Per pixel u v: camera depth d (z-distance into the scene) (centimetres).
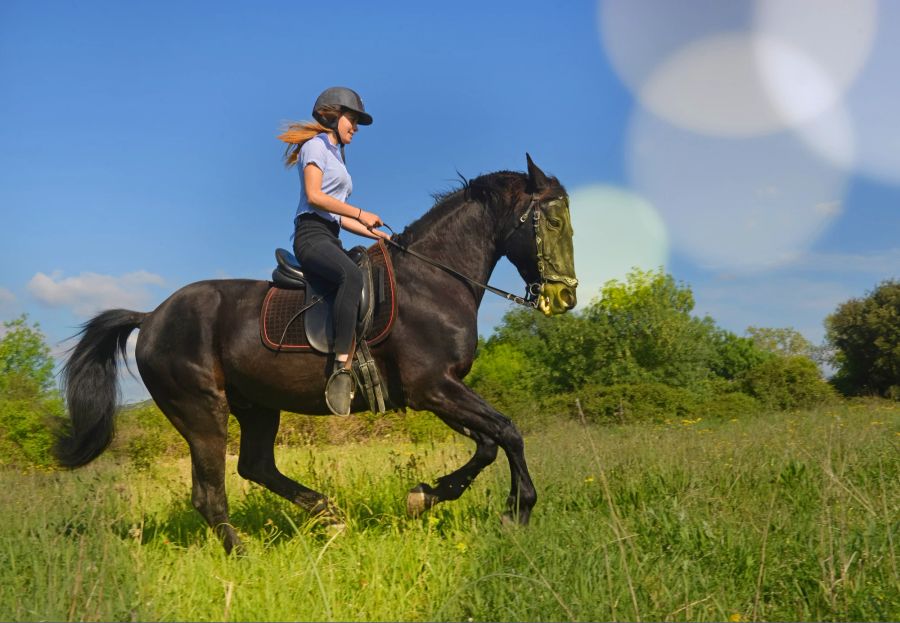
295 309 502
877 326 3859
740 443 710
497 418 484
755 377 2352
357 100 518
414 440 1557
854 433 738
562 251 515
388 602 381
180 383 518
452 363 495
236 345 508
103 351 552
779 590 369
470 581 385
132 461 1109
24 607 350
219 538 504
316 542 501
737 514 465
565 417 2155
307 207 505
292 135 504
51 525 456
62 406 553
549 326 4266
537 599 357
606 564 364
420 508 494
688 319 4041
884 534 396
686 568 380
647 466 611
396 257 511
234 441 1499
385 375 504
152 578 407
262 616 365
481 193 526
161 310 533
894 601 342
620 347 3919
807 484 529
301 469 827
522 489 480
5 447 1280
